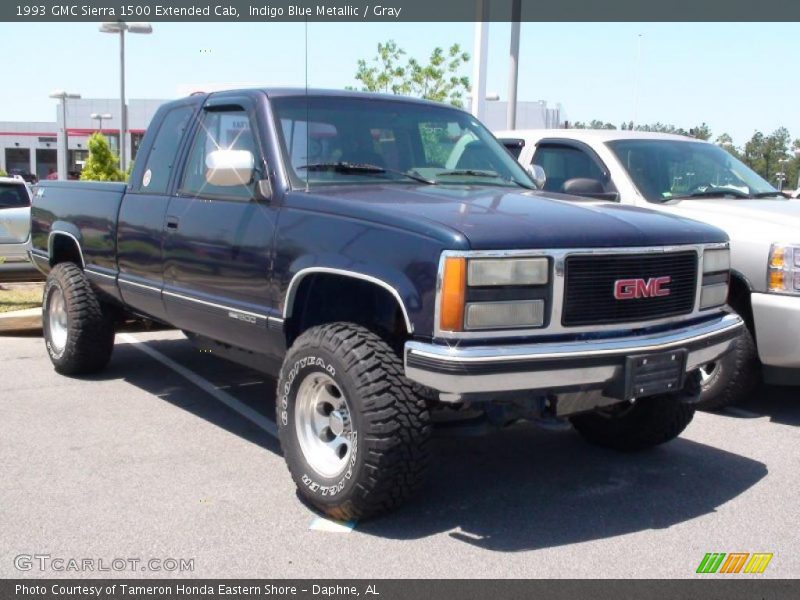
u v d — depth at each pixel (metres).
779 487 4.82
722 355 4.64
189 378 7.02
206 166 5.02
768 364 5.91
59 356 6.92
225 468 4.95
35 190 7.55
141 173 6.02
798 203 6.87
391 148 5.21
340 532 4.11
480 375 3.66
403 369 3.98
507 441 5.63
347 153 5.01
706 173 7.37
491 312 3.73
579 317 3.94
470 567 3.77
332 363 4.05
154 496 4.52
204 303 5.08
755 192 7.37
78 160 48.06
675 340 4.20
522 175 5.66
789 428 5.96
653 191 6.94
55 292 6.91
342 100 5.27
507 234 3.78
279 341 4.59
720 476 5.00
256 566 3.75
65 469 4.89
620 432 5.29
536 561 3.85
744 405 6.56
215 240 4.98
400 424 3.91
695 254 4.43
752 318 6.00
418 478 4.02
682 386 4.30
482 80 10.54
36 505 4.38
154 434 5.56
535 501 4.57
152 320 6.47
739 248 5.95
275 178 4.70
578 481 4.89
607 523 4.29
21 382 6.86
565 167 7.52
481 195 4.59
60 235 6.99
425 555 3.88
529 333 3.82
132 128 42.88
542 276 3.83
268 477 4.82
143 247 5.76
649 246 4.14
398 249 3.87
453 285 3.67
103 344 6.80
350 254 4.08
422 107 5.61
